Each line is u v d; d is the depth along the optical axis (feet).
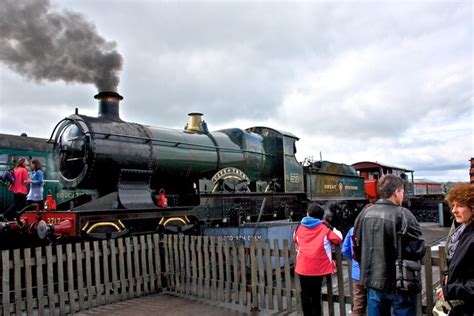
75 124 25.54
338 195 50.83
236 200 32.83
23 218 25.18
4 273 17.99
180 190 32.01
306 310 15.78
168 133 30.94
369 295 11.78
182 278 23.24
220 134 36.65
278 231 28.12
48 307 20.45
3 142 37.83
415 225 10.97
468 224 8.93
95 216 23.06
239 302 20.66
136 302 21.67
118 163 25.88
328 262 15.62
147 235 24.00
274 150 40.98
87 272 20.75
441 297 9.28
